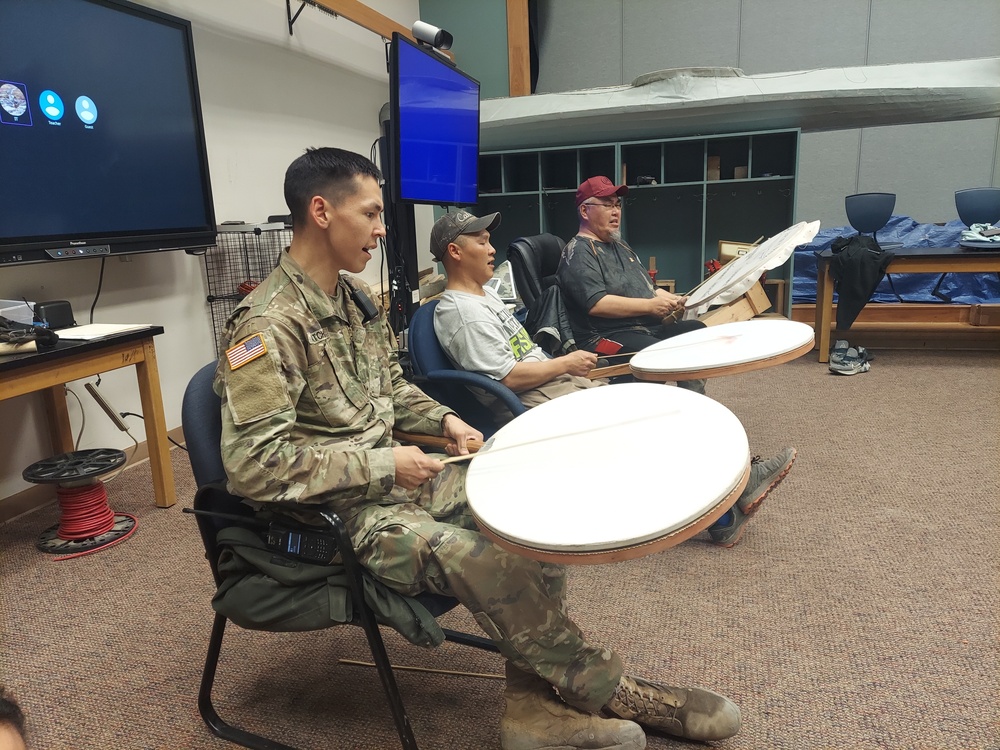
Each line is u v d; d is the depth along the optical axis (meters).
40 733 1.50
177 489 2.90
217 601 1.28
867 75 4.65
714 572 2.04
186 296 3.48
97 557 2.32
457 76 3.03
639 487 1.01
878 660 1.60
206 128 3.59
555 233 5.62
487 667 1.65
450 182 3.10
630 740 1.20
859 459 2.87
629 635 1.74
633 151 5.38
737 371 1.79
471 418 2.14
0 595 2.09
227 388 1.17
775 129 4.84
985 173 6.02
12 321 2.21
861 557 2.09
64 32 2.55
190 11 3.44
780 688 1.52
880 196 4.20
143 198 2.93
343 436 1.32
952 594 1.86
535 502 1.01
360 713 1.51
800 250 5.12
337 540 1.14
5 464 2.65
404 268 2.79
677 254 5.44
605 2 6.30
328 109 4.75
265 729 1.48
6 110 2.37
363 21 4.58
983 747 1.33
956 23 5.79
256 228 3.38
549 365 2.12
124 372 3.14
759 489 2.13
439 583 1.16
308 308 1.29
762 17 6.07
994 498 2.44
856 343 4.80
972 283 4.78
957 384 3.88
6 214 2.39
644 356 2.00
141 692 1.62
